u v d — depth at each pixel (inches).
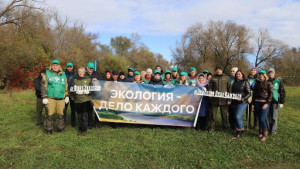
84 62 1181.1
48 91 231.5
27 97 540.4
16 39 864.9
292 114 372.2
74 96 233.8
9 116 318.3
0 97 532.7
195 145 211.3
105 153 189.0
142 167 167.9
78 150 193.9
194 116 261.1
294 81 1374.3
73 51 1202.0
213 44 1587.1
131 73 317.4
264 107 225.3
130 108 263.6
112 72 275.0
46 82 231.1
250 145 214.4
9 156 181.5
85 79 235.1
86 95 233.0
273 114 247.6
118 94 262.8
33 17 921.5
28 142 212.5
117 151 193.8
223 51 1596.9
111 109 262.8
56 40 1291.8
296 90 994.7
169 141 220.4
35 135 231.9
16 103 447.8
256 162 181.2
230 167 171.8
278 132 257.4
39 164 169.5
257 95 233.1
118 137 229.1
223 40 1562.5
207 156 187.2
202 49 1662.2
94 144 208.2
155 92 262.7
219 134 244.1
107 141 216.4
